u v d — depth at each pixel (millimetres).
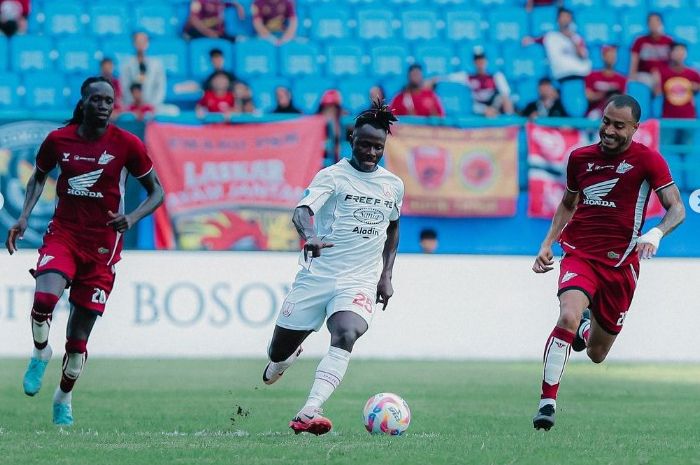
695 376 49875
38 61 71125
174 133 55281
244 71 71688
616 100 28047
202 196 55250
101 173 29359
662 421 33312
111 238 29875
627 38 75750
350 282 27391
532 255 56781
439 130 57281
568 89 70875
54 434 27234
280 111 64750
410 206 57156
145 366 49844
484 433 28734
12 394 39375
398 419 27391
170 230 54969
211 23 71812
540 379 46969
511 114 69688
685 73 70688
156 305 54000
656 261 57188
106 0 73438
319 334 55906
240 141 55594
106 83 29109
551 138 57844
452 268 56125
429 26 74938
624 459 22672
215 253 54500
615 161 28438
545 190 57844
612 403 39062
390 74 72938
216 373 47375
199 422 31406
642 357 57125
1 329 52875
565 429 30281
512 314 56375
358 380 45562
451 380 46125
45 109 69438
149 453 22734
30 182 30391
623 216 28578
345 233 27391
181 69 70750
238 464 21250
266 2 72312
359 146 27250
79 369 30125
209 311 54281
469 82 69875
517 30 75312
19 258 53062
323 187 27109
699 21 76562
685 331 57281
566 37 72750
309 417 25953
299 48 72500
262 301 54625
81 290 29797
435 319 55906
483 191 57500
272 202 55688
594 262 28750
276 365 29484
